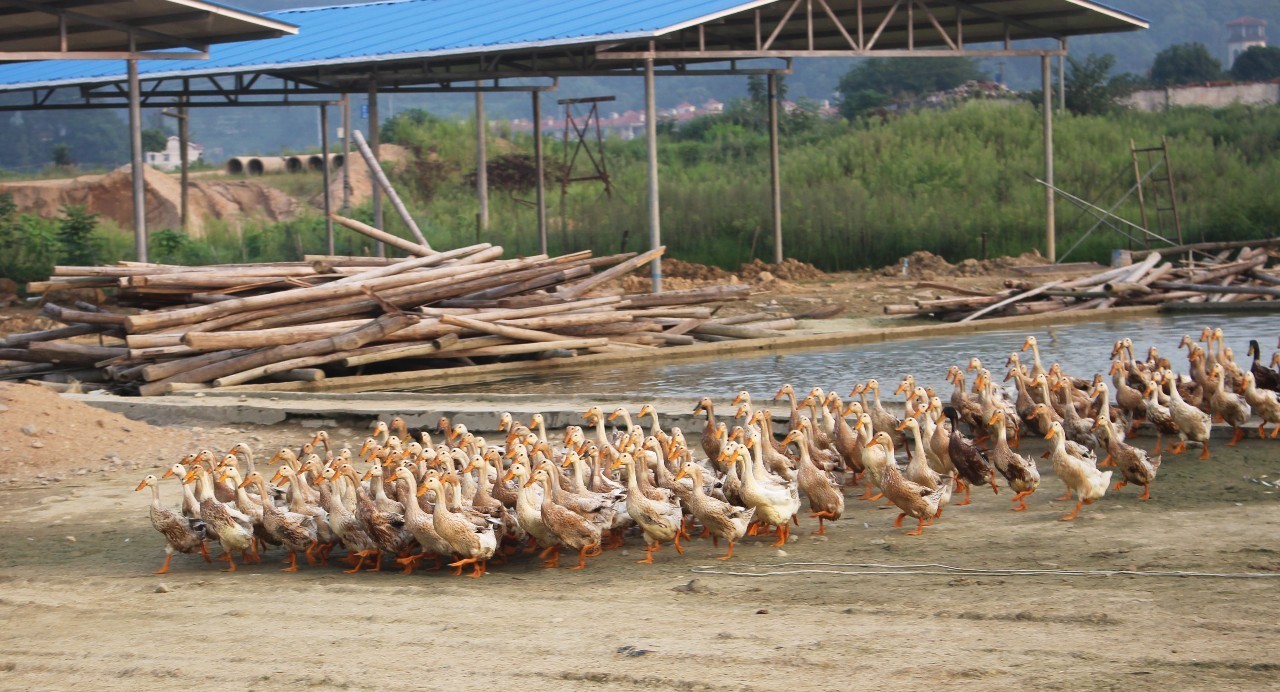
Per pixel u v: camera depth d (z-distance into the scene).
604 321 26.95
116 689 8.73
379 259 27.47
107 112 132.12
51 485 16.67
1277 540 10.98
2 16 29.00
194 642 9.84
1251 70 100.44
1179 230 38.62
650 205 32.09
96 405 21.09
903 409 17.06
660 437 14.36
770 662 8.40
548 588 11.29
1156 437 15.88
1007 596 9.80
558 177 57.88
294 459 13.91
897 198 44.66
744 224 42.88
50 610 11.17
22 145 123.06
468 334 25.34
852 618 9.48
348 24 42.22
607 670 8.45
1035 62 169.00
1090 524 12.16
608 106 184.00
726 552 12.26
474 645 9.30
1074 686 7.54
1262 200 41.22
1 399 18.62
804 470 12.79
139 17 29.64
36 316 31.81
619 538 12.95
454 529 11.80
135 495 15.99
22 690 8.84
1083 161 47.22
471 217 49.03
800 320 31.28
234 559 13.36
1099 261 40.19
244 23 30.30
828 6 36.72
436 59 37.00
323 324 24.17
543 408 18.70
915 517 12.96
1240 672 7.59
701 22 31.66
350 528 12.48
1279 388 16.45
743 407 16.09
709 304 31.20
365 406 19.69
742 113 77.50
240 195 58.75
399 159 62.72
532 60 39.16
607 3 36.28
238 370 22.92
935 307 30.58
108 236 42.91
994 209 44.09
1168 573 10.14
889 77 103.69
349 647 9.44
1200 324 28.02
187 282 24.48
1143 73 159.62
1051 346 25.44
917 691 7.65
